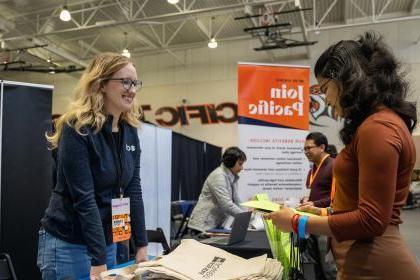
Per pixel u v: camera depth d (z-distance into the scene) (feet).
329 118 30.55
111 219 4.26
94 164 4.06
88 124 3.96
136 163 4.73
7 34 29.43
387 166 2.69
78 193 3.86
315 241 6.76
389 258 2.87
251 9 24.30
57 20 27.89
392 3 28.43
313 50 31.83
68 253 4.03
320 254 6.75
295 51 32.37
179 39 33.76
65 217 4.01
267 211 3.64
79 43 32.83
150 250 11.76
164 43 31.14
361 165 2.80
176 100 35.76
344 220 2.80
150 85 36.50
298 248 4.71
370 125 2.81
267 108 11.32
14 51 29.32
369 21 27.91
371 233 2.72
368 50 3.06
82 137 3.89
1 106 7.62
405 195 2.96
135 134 4.70
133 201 4.67
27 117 7.93
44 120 8.14
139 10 24.86
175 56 33.14
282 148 11.32
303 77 11.50
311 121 30.89
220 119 34.50
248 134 11.22
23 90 7.91
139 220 4.69
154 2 25.77
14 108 7.78
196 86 35.29
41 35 26.89
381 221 2.67
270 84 11.35
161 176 13.97
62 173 4.01
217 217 9.53
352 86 2.90
